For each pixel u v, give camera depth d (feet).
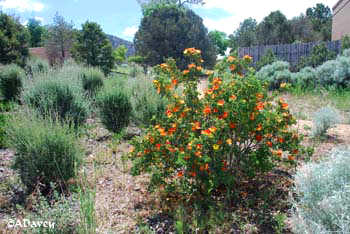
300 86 32.09
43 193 10.06
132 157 9.21
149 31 76.69
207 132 7.83
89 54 52.21
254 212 8.31
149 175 11.09
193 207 8.66
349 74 29.99
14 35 51.16
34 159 9.82
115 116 17.03
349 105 24.03
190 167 8.13
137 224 8.05
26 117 11.21
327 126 14.88
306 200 6.90
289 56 45.50
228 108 8.22
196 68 10.34
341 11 47.26
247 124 8.29
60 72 19.17
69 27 64.13
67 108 15.56
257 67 45.21
